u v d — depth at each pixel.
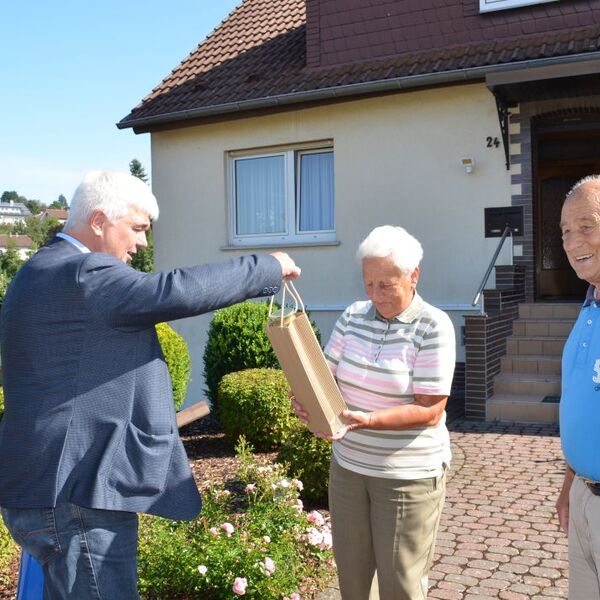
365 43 10.38
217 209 11.24
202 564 3.65
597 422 2.51
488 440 6.87
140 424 2.37
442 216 9.57
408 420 2.71
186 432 7.99
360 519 2.91
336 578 3.95
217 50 12.55
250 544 3.84
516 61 8.59
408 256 2.76
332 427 2.61
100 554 2.31
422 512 2.81
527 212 9.15
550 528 4.67
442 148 9.54
